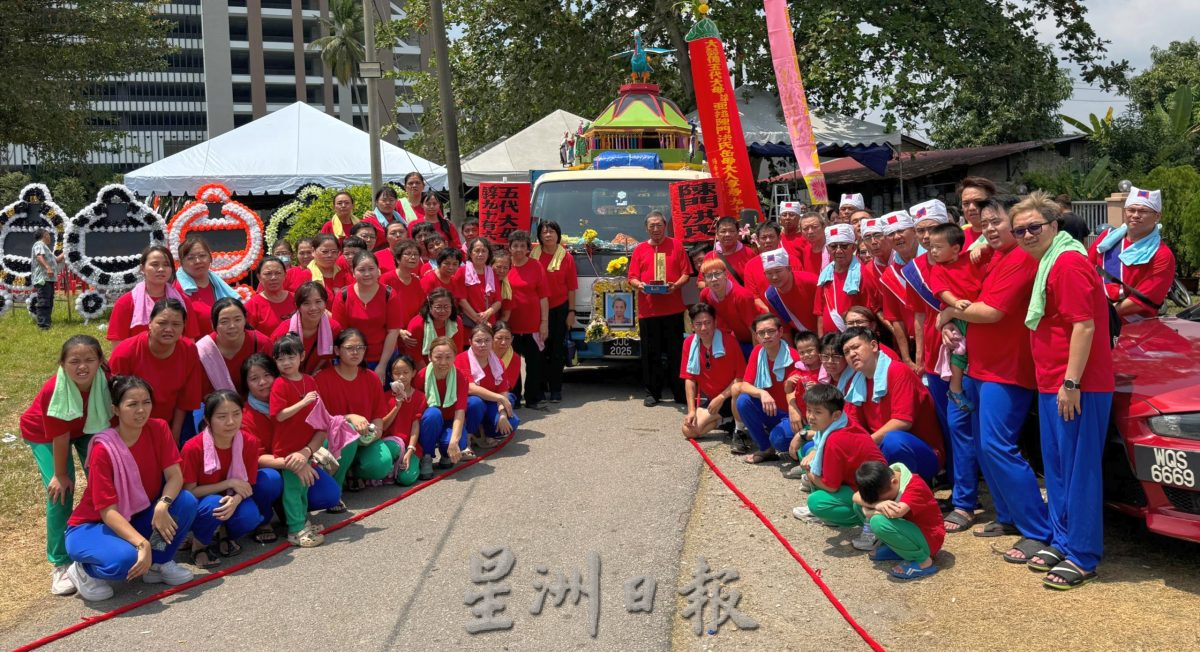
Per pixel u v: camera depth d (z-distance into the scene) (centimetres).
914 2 2212
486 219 956
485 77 2561
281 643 421
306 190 1856
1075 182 2169
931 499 479
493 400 743
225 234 1559
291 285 762
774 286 754
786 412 689
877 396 573
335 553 534
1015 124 3131
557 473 680
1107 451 488
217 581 498
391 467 646
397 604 461
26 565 527
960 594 452
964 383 531
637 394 980
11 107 3022
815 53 2125
